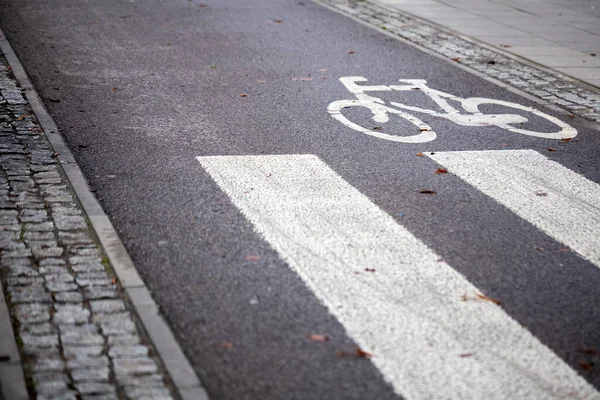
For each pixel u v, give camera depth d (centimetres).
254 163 883
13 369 497
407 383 509
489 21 1733
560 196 830
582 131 1044
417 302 609
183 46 1403
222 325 569
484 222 759
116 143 923
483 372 524
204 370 516
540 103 1161
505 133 1025
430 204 795
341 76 1265
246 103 1102
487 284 642
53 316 565
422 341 557
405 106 1123
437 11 1834
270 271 647
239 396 491
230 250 680
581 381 519
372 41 1517
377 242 706
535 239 727
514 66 1364
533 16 1805
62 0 1766
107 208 752
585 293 635
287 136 976
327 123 1034
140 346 536
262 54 1377
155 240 693
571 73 1323
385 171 877
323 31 1587
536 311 605
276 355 535
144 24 1566
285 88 1183
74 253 660
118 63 1272
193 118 1027
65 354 520
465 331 572
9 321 553
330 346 547
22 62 1245
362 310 594
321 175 858
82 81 1165
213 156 898
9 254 650
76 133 950
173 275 636
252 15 1711
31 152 876
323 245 696
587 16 1822
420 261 675
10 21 1534
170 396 484
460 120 1071
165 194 789
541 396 501
